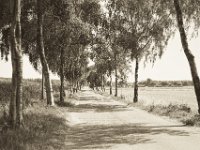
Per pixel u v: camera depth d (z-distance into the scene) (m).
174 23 29.70
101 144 13.16
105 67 49.34
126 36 36.59
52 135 14.23
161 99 61.72
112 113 27.42
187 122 19.11
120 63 45.34
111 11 36.41
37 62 36.59
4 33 30.84
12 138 11.80
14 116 14.56
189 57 21.45
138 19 36.38
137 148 12.29
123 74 62.66
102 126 18.92
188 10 24.44
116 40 37.03
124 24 36.97
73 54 39.66
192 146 12.55
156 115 25.34
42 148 11.29
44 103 29.39
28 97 31.95
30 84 52.34
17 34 14.66
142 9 34.94
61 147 12.38
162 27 33.41
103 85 118.25
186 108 26.02
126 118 23.36
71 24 31.86
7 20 27.73
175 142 13.44
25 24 31.05
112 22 36.06
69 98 49.28
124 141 13.83
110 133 16.16
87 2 33.69
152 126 18.73
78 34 33.47
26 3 29.94
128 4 35.75
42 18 29.00
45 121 17.08
